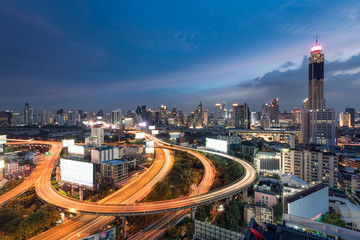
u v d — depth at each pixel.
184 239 107.38
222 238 87.06
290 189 142.62
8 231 104.81
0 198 147.38
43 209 114.06
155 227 111.88
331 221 115.75
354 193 159.62
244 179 164.62
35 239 100.50
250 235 38.06
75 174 154.62
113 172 171.25
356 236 49.66
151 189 155.00
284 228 40.41
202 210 131.25
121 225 117.62
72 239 99.75
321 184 137.50
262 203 141.00
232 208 129.38
